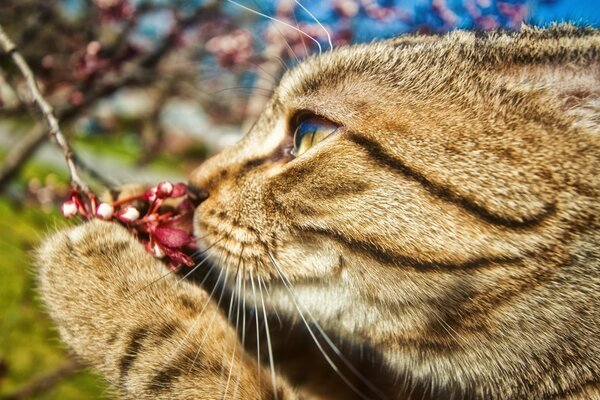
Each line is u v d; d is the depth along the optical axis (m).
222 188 0.25
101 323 0.23
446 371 0.24
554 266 0.22
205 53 0.54
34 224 0.59
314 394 0.27
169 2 0.46
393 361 0.25
